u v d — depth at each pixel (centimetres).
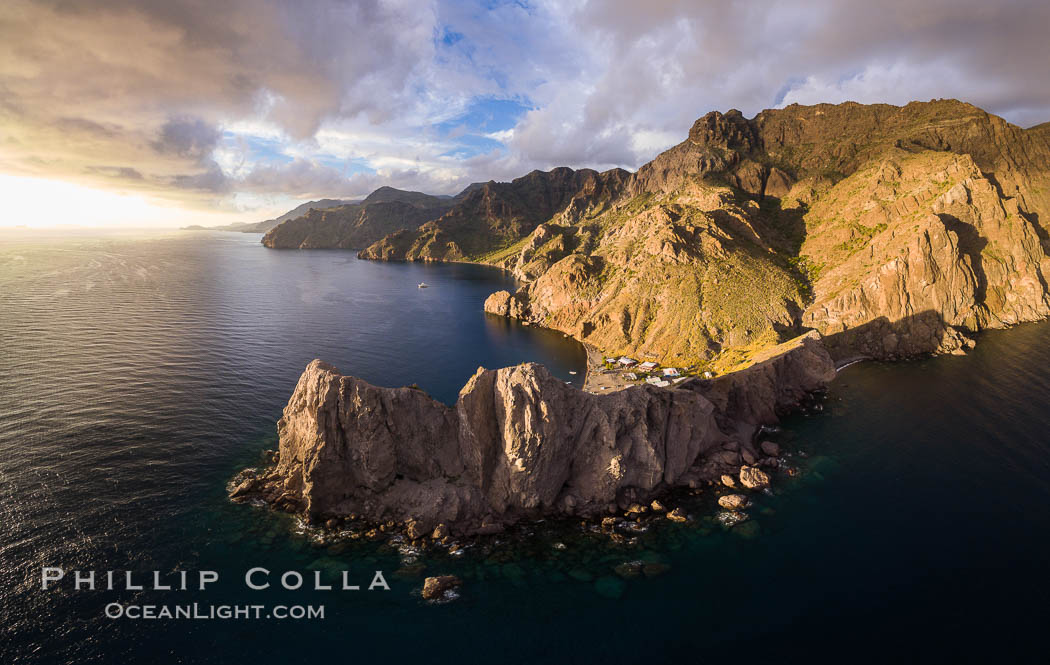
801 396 11656
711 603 5750
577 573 6259
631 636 5291
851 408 11225
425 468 7575
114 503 7225
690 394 8806
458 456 7669
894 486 8131
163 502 7331
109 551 6275
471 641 5216
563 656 5047
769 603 5744
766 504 7719
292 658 4962
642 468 7962
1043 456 8800
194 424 9819
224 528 6850
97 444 8819
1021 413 10500
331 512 7175
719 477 8450
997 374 12850
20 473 7806
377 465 7219
